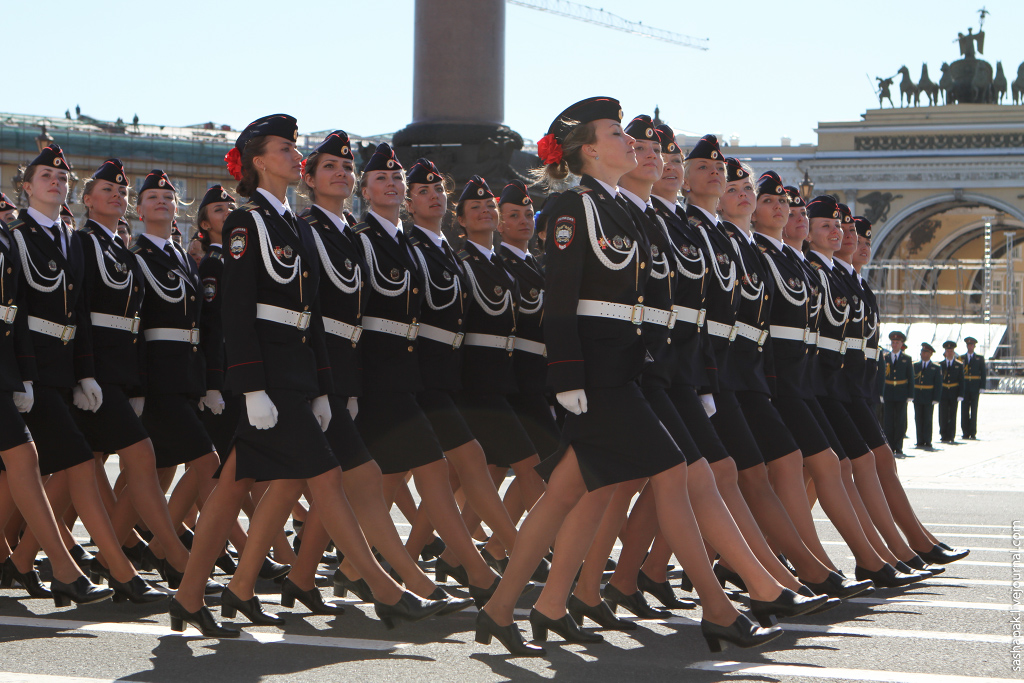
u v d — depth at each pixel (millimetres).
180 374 9133
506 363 9180
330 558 9953
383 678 5973
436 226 8680
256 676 5996
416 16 18281
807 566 7871
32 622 7336
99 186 8656
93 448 8234
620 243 6398
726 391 7883
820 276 9492
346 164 7574
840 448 9180
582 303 6430
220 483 6930
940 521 13117
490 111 18156
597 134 6605
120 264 8516
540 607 6672
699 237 7586
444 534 7586
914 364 27734
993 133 77562
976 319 75625
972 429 29922
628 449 6289
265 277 6770
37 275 7684
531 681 5934
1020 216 77188
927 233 83938
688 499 6332
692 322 7328
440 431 8039
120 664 6238
